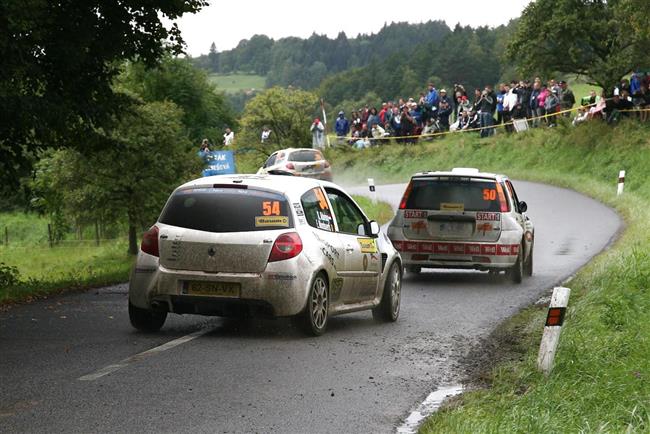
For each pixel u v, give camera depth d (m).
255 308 18.14
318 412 12.80
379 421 12.40
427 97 90.81
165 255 18.44
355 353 17.12
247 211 18.44
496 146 80.31
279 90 104.25
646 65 71.19
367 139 94.81
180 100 147.00
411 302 24.67
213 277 18.12
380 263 21.19
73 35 27.86
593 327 18.30
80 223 63.34
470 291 26.95
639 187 59.91
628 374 14.70
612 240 39.31
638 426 11.77
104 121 30.75
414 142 90.75
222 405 13.05
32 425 11.87
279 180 19.17
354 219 21.11
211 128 152.50
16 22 23.38
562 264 33.09
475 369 15.96
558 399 13.08
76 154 59.12
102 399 13.26
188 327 19.86
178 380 14.55
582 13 74.19
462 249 28.75
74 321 21.02
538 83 77.88
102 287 29.30
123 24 29.17
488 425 11.45
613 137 68.06
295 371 15.41
